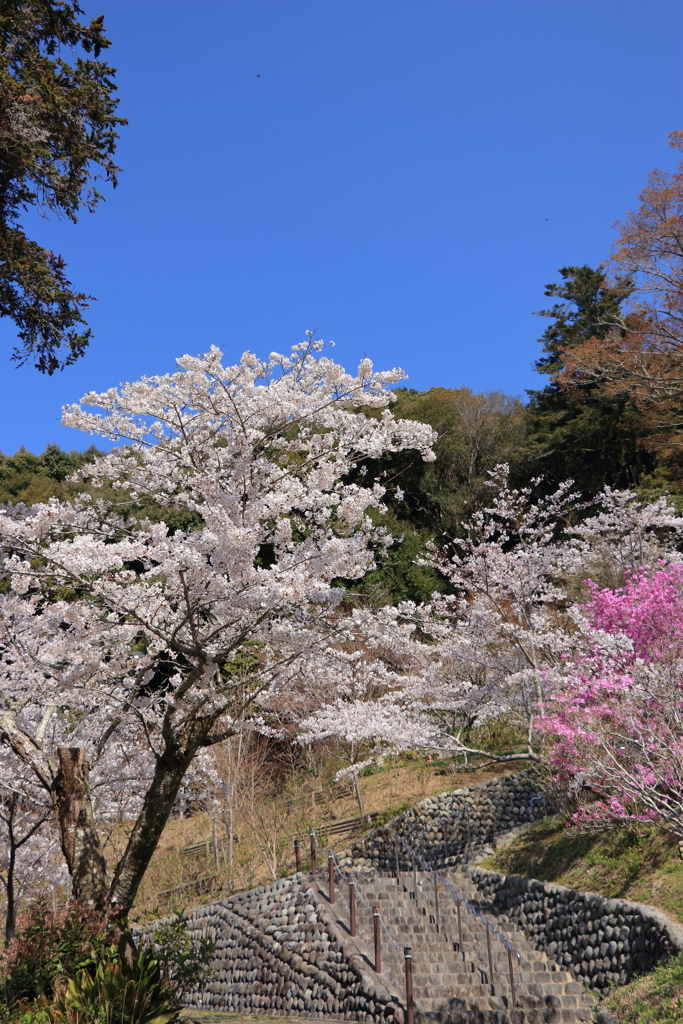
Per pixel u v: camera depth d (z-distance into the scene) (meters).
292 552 8.38
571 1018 7.92
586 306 34.88
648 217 24.36
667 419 26.05
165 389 8.53
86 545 6.96
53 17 9.51
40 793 11.16
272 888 13.54
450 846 14.70
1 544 7.73
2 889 11.87
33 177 9.73
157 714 10.61
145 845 8.28
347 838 16.03
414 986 9.26
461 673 16.77
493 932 10.23
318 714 14.73
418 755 18.38
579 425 30.44
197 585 7.79
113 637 8.08
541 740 14.19
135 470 9.00
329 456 8.85
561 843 11.53
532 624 14.15
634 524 17.66
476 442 33.06
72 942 7.16
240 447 8.09
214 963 13.68
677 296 24.12
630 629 9.65
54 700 9.55
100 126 10.00
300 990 10.77
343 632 8.97
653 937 8.05
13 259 9.71
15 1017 6.20
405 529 26.20
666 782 7.89
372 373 8.55
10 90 8.88
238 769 16.45
